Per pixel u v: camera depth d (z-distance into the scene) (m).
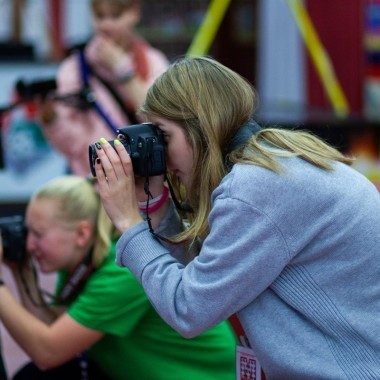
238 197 4.61
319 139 4.99
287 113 13.75
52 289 7.83
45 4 15.02
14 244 6.67
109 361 6.68
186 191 5.11
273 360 4.74
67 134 10.09
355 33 15.81
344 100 15.50
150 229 5.01
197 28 16.53
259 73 16.56
